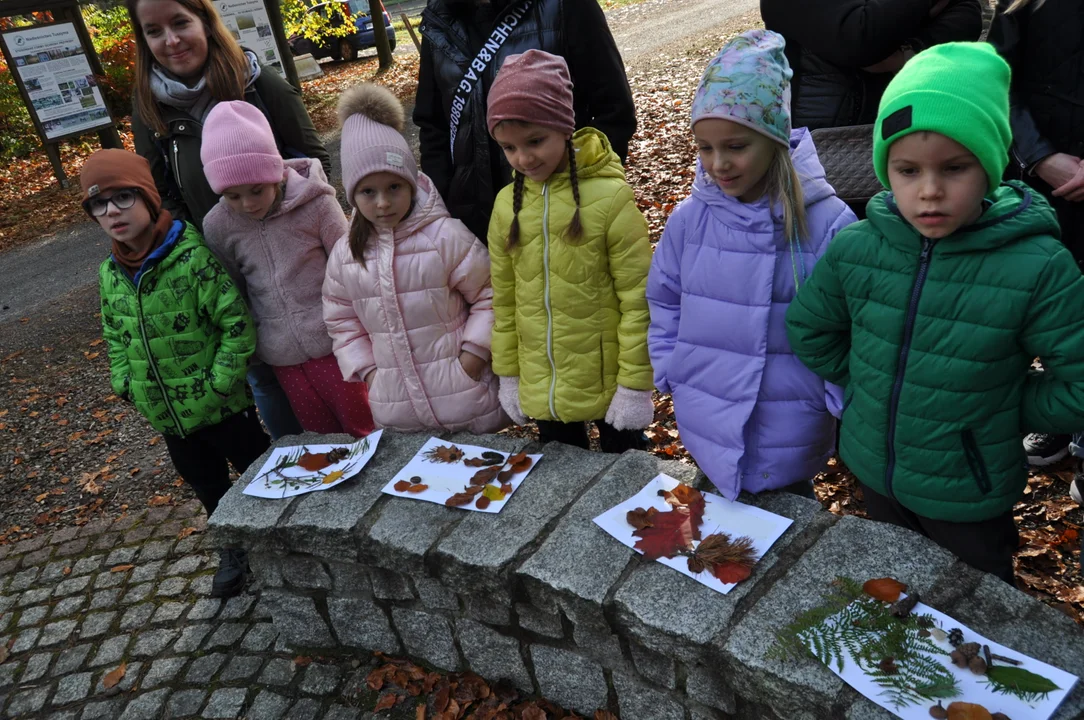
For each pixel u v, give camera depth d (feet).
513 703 7.01
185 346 8.26
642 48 39.91
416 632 7.38
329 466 7.93
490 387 8.23
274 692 7.75
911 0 6.31
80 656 8.84
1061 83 7.03
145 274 8.08
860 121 7.34
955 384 5.00
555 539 6.30
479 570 6.23
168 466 12.71
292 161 8.66
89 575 10.22
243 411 9.02
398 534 6.75
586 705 6.63
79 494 12.48
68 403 15.67
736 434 6.18
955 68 4.51
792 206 5.73
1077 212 7.49
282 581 7.76
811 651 4.91
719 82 5.44
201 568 9.87
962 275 4.85
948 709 4.40
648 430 11.26
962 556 5.60
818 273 5.60
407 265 7.65
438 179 8.87
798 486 6.87
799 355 5.89
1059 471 8.59
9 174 34.78
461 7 7.91
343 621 7.75
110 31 45.96
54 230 27.94
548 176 6.79
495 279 7.53
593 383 7.28
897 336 5.18
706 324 6.21
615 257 6.81
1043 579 7.55
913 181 4.71
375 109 7.27
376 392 8.27
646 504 6.46
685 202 6.34
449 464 7.55
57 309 21.01
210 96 8.75
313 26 45.73
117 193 7.79
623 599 5.59
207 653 8.46
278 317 8.73
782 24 7.23
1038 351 4.80
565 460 7.31
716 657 5.15
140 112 9.00
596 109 8.04
